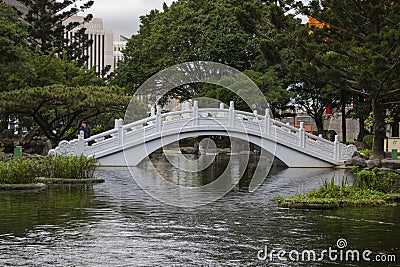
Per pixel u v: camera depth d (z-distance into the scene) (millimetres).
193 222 13297
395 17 24734
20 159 21500
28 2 53312
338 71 25656
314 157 31781
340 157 31984
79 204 15906
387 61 23203
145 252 10320
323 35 27359
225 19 41062
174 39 41844
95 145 28250
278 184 22156
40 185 19375
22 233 11844
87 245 10828
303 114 54969
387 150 35000
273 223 13148
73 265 9414
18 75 37062
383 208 15484
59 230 12188
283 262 9719
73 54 55094
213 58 39781
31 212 14430
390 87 25672
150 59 44500
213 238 11508
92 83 43688
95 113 35625
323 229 12414
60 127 39250
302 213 14695
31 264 9445
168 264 9523
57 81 41094
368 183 17688
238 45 40031
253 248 10672
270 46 26578
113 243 11016
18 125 41375
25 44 37875
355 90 27078
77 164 21766
